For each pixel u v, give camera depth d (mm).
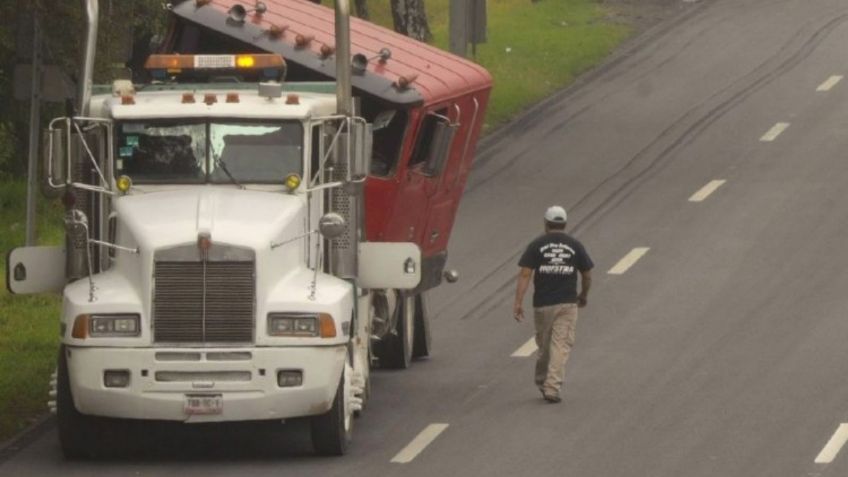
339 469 65750
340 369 66812
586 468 65688
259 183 69500
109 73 118438
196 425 74188
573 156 141250
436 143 83250
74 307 65438
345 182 70500
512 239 117188
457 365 87188
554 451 68500
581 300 79000
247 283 65562
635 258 109812
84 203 70062
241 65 75000
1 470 65688
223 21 81625
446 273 92125
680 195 126938
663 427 72375
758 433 71062
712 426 72438
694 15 197125
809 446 68812
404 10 161250
